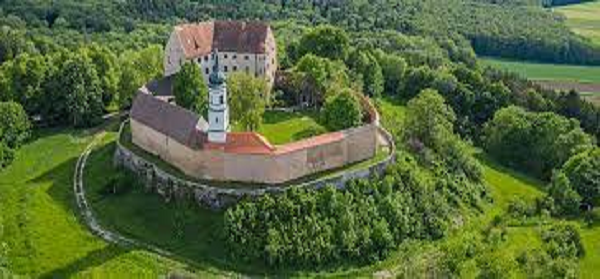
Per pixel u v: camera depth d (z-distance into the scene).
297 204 172.62
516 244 172.00
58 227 175.75
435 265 154.50
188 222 174.88
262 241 168.12
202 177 181.50
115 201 185.38
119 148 199.12
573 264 163.25
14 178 198.25
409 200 183.12
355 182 180.88
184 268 162.50
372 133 189.12
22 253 166.88
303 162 180.00
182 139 183.38
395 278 162.12
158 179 184.88
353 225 172.88
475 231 184.88
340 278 165.00
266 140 185.38
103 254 166.38
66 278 159.12
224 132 179.12
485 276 148.50
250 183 178.62
